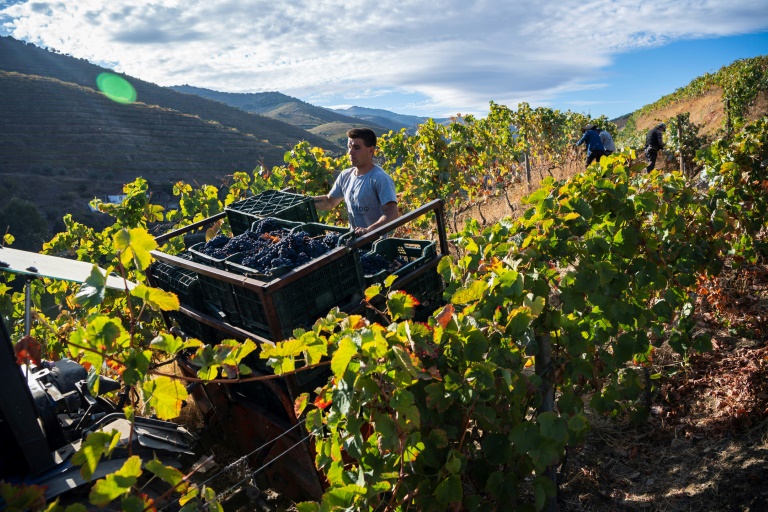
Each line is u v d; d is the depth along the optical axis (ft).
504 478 8.59
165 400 6.99
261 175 29.66
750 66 90.12
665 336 15.44
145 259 6.97
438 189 34.65
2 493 5.51
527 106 66.08
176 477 6.56
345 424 7.75
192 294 12.89
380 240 13.89
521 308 8.67
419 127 34.30
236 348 7.52
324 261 10.48
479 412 8.09
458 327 8.13
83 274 10.83
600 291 10.59
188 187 27.86
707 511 9.79
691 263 13.37
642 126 148.77
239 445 12.79
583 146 64.18
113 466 9.41
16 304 24.27
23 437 8.64
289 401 10.38
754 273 17.79
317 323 8.30
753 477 10.02
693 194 14.39
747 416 11.55
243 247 12.26
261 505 11.33
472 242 10.69
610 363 11.30
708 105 104.58
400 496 8.14
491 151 48.44
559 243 10.39
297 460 10.85
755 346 14.34
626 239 11.61
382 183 15.17
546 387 10.21
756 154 18.53
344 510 7.46
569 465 11.72
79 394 11.82
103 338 6.39
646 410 12.42
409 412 6.99
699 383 13.37
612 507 10.55
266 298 9.82
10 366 8.38
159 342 7.17
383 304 11.99
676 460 11.38
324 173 29.35
